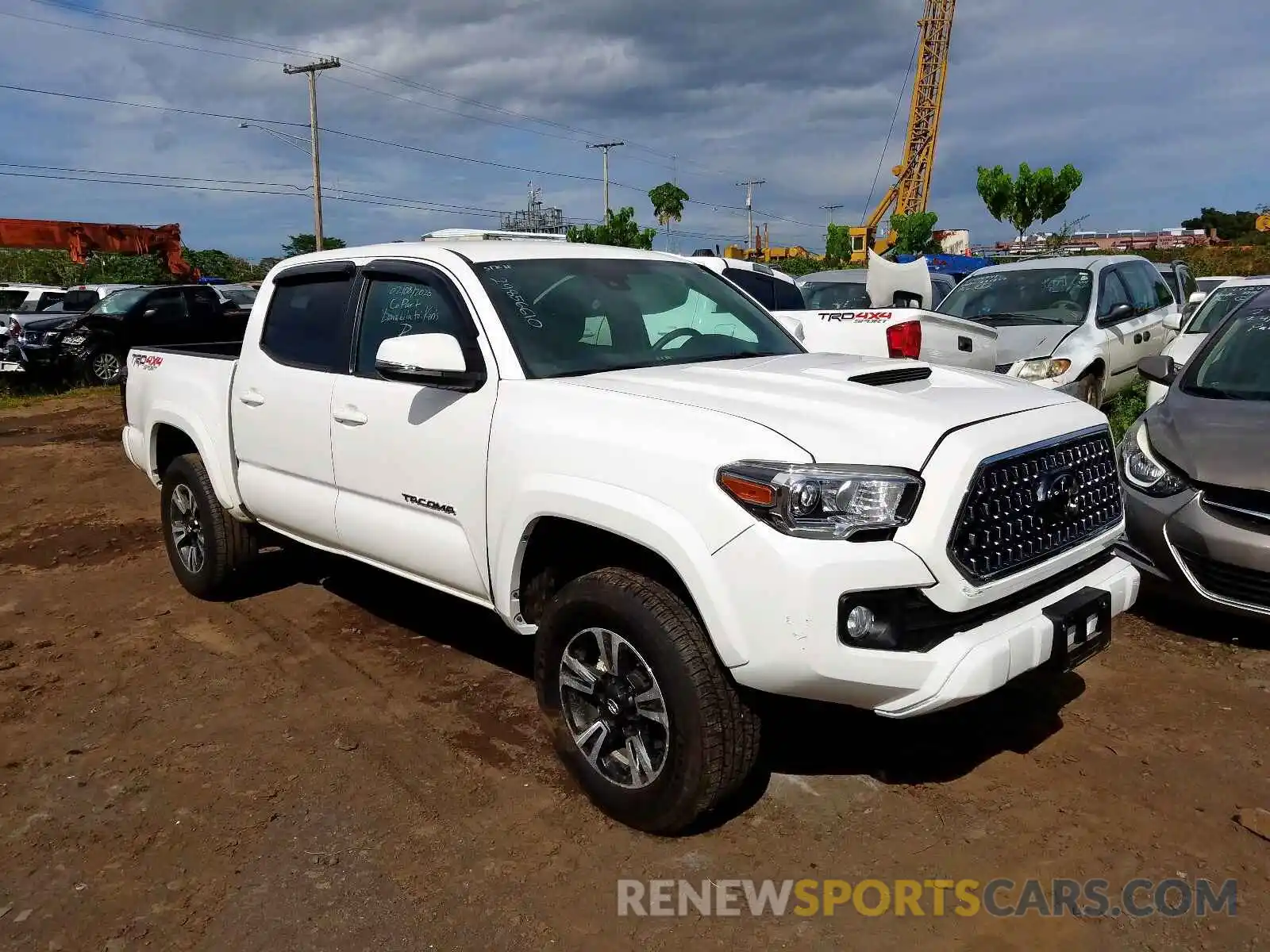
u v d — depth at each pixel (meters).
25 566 6.49
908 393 3.18
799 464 2.71
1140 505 4.75
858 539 2.68
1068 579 3.21
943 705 2.76
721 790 2.95
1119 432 8.25
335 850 3.12
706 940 2.68
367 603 5.39
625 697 3.13
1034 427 3.00
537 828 3.20
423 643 4.79
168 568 6.27
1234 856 2.96
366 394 4.07
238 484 4.99
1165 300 10.60
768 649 2.69
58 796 3.50
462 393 3.65
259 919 2.81
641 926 2.73
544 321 3.72
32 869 3.08
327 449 4.30
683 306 4.21
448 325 3.80
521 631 3.60
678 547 2.83
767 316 4.52
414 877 2.97
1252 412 4.86
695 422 2.96
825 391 3.16
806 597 2.64
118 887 2.97
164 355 5.69
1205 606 4.53
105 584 5.99
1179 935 2.63
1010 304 9.52
